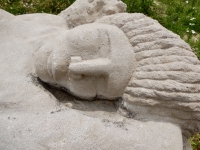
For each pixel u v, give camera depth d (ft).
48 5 8.31
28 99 3.96
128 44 3.96
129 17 4.18
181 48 3.85
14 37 5.13
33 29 5.29
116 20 4.25
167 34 3.92
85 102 4.23
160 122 3.84
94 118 3.78
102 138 3.53
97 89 4.02
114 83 3.83
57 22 5.57
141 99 3.77
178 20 9.08
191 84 3.65
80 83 3.93
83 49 3.87
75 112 3.83
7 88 4.08
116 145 3.50
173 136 3.69
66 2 8.40
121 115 4.00
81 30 3.97
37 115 3.77
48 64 3.98
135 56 3.97
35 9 8.32
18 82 4.18
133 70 3.92
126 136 3.58
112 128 3.67
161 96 3.65
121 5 4.99
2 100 3.94
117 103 4.12
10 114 3.83
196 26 9.04
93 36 3.88
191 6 9.80
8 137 3.59
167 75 3.67
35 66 4.18
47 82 4.30
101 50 3.86
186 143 4.38
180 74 3.64
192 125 3.94
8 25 5.31
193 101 3.65
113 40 3.86
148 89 3.72
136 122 3.84
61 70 3.90
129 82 3.91
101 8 5.21
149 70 3.79
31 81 4.25
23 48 4.80
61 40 4.00
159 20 9.03
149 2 9.16
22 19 5.67
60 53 3.89
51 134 3.53
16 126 3.65
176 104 3.68
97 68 3.74
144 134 3.65
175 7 9.64
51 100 4.01
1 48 4.87
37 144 3.49
